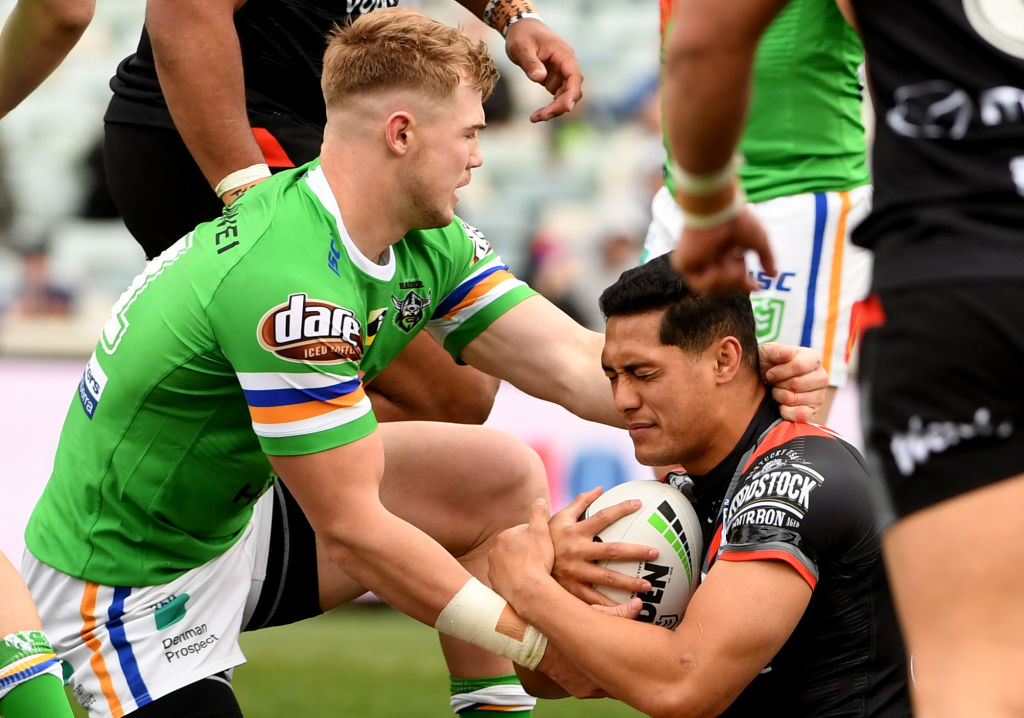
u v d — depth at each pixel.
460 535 12.02
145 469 10.27
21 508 25.55
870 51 6.85
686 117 6.95
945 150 6.46
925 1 6.60
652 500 9.88
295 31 12.54
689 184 7.27
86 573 10.52
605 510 9.80
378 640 24.77
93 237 33.28
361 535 9.73
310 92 12.85
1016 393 6.24
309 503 9.82
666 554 9.66
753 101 14.23
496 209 34.66
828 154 14.14
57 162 33.94
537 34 13.31
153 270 10.38
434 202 9.92
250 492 10.66
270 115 12.66
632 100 36.19
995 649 6.09
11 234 33.16
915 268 6.45
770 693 9.41
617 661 9.12
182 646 10.62
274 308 9.51
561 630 9.35
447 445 11.90
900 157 6.61
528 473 12.08
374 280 10.05
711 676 8.87
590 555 9.61
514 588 9.62
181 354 9.91
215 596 10.88
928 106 6.52
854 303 14.45
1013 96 6.36
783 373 9.79
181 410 10.11
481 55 9.98
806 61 13.88
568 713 18.20
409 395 13.59
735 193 7.37
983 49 6.42
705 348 9.45
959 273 6.30
